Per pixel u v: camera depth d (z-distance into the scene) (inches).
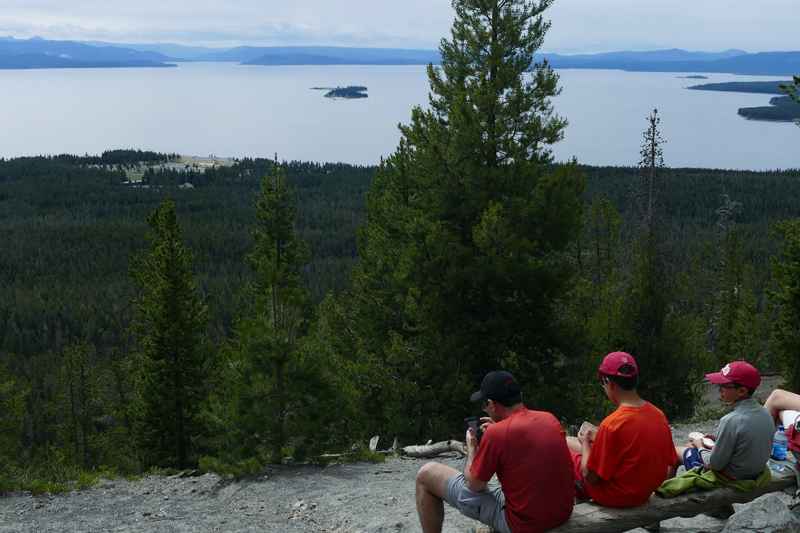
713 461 218.4
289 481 443.2
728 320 1747.0
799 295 945.5
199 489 450.6
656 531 225.9
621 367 200.1
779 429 247.0
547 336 706.8
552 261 711.1
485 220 653.3
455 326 696.4
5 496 452.4
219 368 1154.7
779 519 199.8
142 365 1232.8
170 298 1165.7
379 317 787.4
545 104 721.6
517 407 189.2
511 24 709.9
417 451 526.6
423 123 754.8
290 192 1080.2
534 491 181.6
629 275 942.4
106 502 433.1
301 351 487.8
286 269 565.9
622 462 197.5
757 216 6697.8
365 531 299.4
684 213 6756.9
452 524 288.0
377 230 795.4
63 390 1800.0
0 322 4970.5
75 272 6717.5
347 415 530.0
